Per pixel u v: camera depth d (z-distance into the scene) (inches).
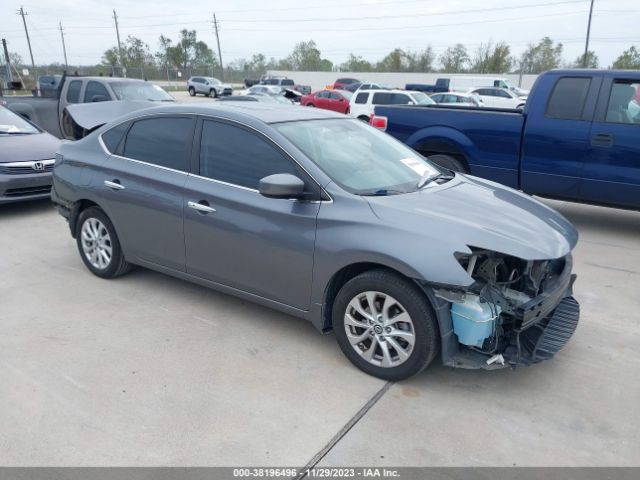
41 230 262.2
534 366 142.6
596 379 137.0
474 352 127.7
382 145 170.7
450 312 123.7
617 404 126.8
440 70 2608.3
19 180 279.3
